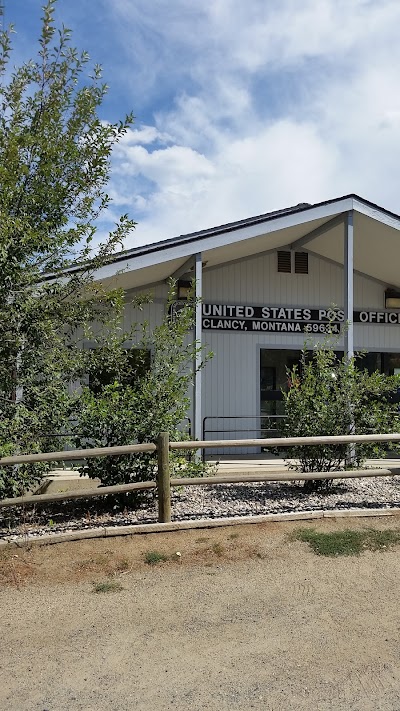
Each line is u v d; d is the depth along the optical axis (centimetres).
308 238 1120
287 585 464
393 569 497
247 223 906
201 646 370
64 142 607
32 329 580
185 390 684
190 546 539
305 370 779
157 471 597
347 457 727
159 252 853
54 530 571
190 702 310
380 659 355
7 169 557
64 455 564
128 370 679
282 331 1227
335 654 361
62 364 613
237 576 479
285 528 588
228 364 1191
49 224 595
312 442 653
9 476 584
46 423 610
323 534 570
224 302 1196
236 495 724
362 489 768
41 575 477
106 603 430
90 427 632
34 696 314
